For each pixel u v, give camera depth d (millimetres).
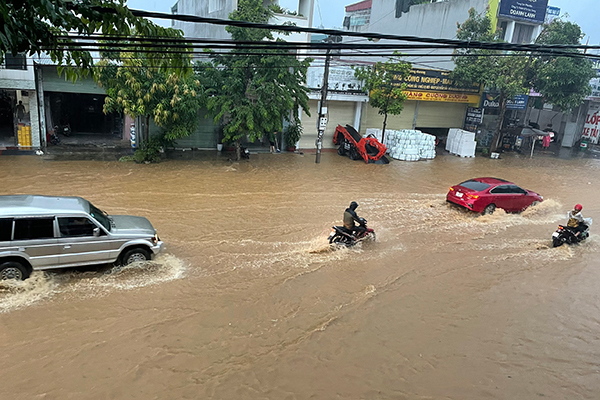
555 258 11688
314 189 17641
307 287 9211
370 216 14586
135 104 18516
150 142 20328
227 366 6559
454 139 30125
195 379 6234
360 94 27656
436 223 14266
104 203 13914
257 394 6023
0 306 7715
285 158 24203
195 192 15938
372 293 9117
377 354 7109
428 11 33812
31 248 8211
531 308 8930
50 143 22328
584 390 6531
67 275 8984
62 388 5887
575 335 8031
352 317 8164
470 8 29688
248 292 8828
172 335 7211
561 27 28953
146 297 8367
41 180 15992
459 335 7805
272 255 10789
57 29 5090
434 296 9195
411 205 16266
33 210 8273
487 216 15266
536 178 23016
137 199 14586
